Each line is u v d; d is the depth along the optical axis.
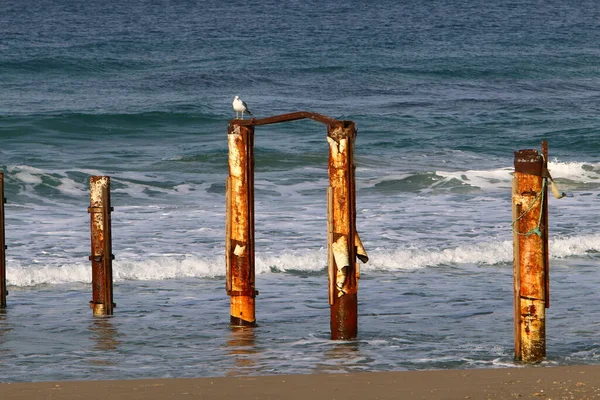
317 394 14.37
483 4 180.25
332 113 78.19
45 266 27.02
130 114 70.44
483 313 22.52
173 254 29.64
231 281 20.86
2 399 14.15
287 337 19.91
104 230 22.08
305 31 140.62
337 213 18.75
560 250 30.92
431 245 31.41
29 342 19.52
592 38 136.50
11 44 128.00
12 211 37.84
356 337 19.70
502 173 49.38
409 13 166.62
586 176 51.34
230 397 14.24
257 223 35.22
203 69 102.50
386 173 52.12
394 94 91.12
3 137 63.12
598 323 21.05
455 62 109.19
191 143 63.28
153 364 17.59
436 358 17.83
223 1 193.62
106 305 22.20
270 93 90.19
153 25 153.25
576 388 14.47
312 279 27.02
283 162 53.47
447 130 69.69
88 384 15.19
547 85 100.19
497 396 14.01
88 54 116.38
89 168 51.53
